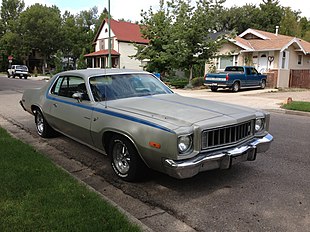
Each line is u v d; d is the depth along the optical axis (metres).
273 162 5.37
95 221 3.07
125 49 42.66
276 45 24.59
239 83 20.19
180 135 3.59
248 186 4.33
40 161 4.78
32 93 7.00
